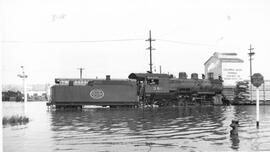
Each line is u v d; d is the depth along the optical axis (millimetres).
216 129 16562
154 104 42625
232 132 13922
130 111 33250
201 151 10539
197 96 44875
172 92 42906
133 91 40312
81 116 26297
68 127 17906
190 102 44469
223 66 65688
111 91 39531
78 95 38188
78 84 38656
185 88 43812
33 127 17984
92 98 38688
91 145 11875
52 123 20297
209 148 11023
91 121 21547
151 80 41969
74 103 38031
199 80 45344
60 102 37562
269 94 52750
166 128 17188
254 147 11039
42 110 36000
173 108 39219
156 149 11016
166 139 13227
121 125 18875
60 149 11117
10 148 11367
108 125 18906
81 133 15258
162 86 42344
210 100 45938
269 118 23266
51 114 29078
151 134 14797
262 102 52531
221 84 47125
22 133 15344
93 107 43469
